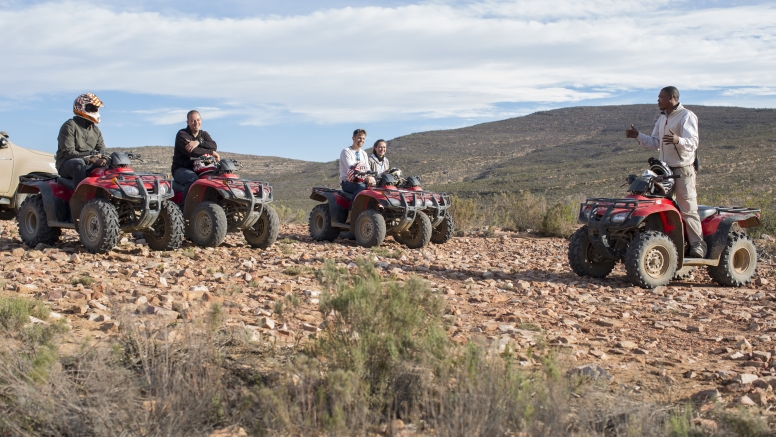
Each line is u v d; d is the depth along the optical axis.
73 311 4.96
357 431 2.87
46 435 2.75
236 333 4.15
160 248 8.88
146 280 6.48
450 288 7.01
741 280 8.12
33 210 8.88
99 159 8.38
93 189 8.45
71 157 8.76
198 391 3.09
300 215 17.62
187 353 3.47
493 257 10.38
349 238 12.42
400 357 3.28
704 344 4.98
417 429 2.97
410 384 3.19
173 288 6.04
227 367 3.53
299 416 2.83
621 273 8.82
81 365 3.35
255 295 5.97
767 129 100.00
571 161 95.81
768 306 6.65
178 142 9.88
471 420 2.70
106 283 6.19
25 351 3.46
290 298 4.70
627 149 100.50
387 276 7.58
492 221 16.28
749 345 4.82
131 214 8.53
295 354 3.86
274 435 2.78
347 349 3.35
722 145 83.44
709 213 8.22
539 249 11.73
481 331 5.02
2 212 12.80
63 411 2.83
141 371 3.42
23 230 9.05
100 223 8.05
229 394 3.21
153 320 4.55
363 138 12.16
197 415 2.95
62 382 3.02
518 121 150.88
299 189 75.19
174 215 8.74
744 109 131.62
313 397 3.06
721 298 7.18
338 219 11.55
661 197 7.56
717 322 5.81
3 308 4.23
